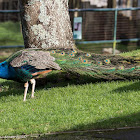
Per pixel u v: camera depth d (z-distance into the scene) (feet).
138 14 75.82
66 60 33.40
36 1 36.78
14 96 34.76
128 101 28.66
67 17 39.55
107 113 26.27
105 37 74.28
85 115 26.76
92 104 28.73
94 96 30.96
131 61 34.88
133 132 22.43
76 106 28.66
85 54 34.78
